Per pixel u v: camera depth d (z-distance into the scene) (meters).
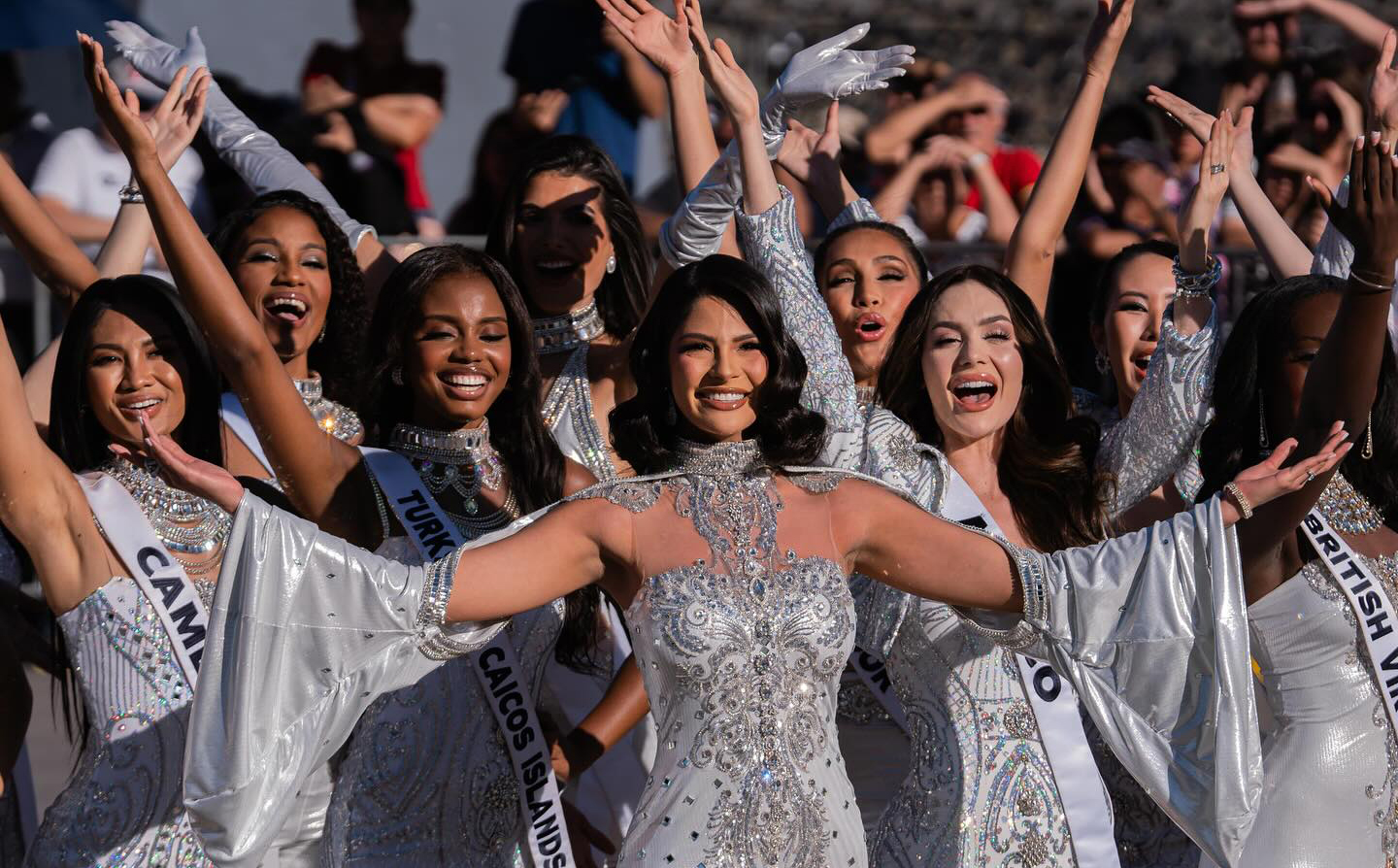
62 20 24.86
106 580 12.70
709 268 11.97
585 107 26.03
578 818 14.91
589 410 16.47
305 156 24.72
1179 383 13.93
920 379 14.08
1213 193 14.09
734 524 11.73
